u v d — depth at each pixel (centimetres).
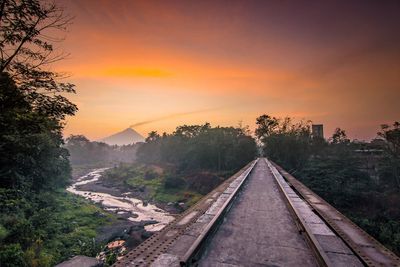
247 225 604
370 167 4775
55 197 3269
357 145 6475
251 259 416
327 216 629
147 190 6316
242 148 7081
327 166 4350
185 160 8644
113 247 2227
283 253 440
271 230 564
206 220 601
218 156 7256
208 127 9350
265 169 2630
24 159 2091
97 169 13225
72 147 15512
